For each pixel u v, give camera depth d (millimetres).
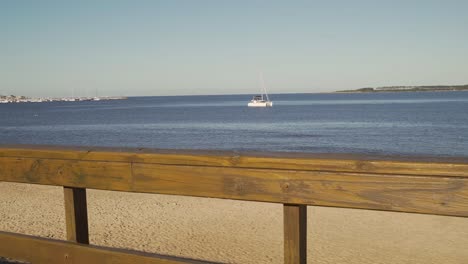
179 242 7969
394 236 8219
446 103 140375
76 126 66312
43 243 2516
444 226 8789
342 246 7668
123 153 2312
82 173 2439
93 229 8844
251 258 7105
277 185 1941
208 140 43656
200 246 7734
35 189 12812
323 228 8758
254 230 8688
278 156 1960
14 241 2633
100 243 7898
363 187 1776
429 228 8680
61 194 12039
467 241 7883
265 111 113125
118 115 101438
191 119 81938
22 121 80750
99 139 45812
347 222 9141
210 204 10836
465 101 157000
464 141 38781
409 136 44062
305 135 47688
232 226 8984
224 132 53031
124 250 2316
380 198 1751
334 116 84375
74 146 2684
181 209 10406
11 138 47500
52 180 2537
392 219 9312
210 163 2086
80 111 132000
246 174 2006
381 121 67750
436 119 68812
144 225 9109
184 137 46938
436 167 1645
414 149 33906
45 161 2553
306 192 1880
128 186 2314
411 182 1694
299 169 1889
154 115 99250
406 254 7242
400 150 33375
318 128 57469
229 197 2059
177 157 2162
